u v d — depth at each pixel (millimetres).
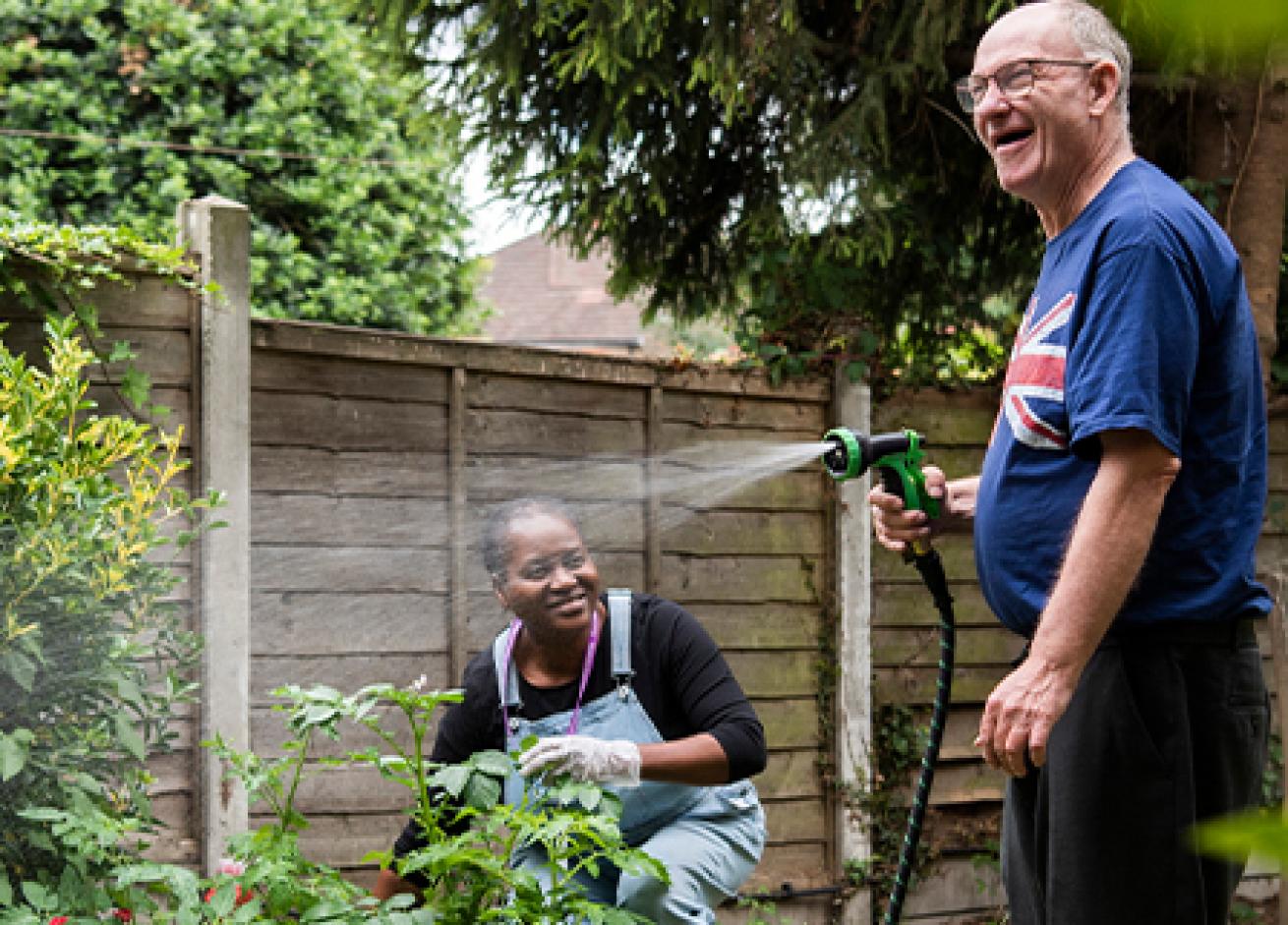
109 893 2408
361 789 3879
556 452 4352
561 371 4316
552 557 2688
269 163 8312
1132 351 1943
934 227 5480
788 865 4883
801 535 4973
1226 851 375
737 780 2646
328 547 3842
